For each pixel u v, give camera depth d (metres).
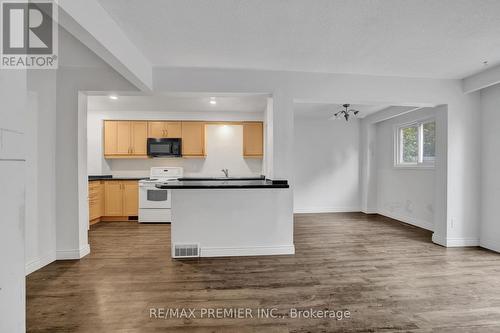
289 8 1.87
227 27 2.13
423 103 3.34
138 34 2.24
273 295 2.13
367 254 3.12
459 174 3.41
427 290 2.21
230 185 2.96
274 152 3.10
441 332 1.66
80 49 2.49
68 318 1.81
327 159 6.08
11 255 0.90
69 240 2.96
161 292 2.18
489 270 2.64
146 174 5.56
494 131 3.26
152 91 2.97
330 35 2.26
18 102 0.94
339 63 2.89
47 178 2.80
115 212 4.98
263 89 3.07
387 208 5.51
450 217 3.41
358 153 6.05
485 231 3.36
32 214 2.60
